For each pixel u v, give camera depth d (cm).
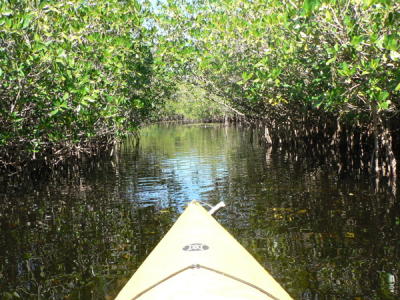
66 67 307
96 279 162
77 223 245
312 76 379
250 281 113
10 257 191
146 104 592
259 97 468
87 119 384
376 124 322
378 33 232
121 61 424
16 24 254
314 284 150
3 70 262
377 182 322
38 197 332
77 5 350
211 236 142
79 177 434
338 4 253
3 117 312
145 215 256
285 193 300
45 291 154
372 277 154
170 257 127
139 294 110
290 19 298
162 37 536
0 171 424
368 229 209
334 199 275
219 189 330
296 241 195
